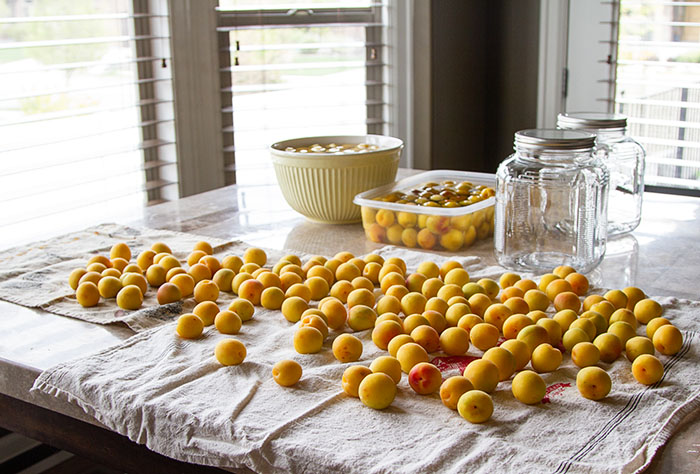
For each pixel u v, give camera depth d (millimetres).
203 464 794
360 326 1037
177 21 2090
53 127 1855
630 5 2949
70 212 1948
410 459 716
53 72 1843
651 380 858
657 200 1737
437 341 957
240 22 2301
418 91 2908
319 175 1505
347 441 751
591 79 3107
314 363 934
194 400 837
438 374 855
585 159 1271
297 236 1502
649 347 913
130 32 2031
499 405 823
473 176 1672
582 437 753
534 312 1022
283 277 1179
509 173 1284
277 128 2439
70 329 1051
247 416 806
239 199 1813
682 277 1235
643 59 2980
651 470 708
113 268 1244
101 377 890
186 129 2172
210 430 787
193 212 1694
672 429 764
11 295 1157
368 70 2803
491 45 3330
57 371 901
